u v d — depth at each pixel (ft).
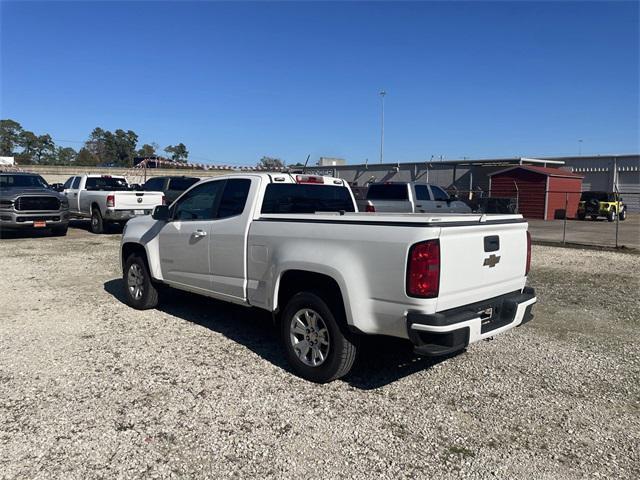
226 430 12.55
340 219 14.44
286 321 16.03
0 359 17.08
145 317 22.27
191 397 14.30
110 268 34.27
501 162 122.01
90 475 10.64
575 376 16.25
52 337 19.44
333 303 14.79
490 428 12.87
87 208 57.52
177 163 136.36
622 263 40.55
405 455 11.59
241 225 17.66
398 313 13.14
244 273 17.65
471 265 13.85
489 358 17.71
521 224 15.84
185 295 26.37
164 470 10.87
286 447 11.83
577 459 11.55
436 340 13.08
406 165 141.90
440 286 12.91
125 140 340.59
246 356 17.54
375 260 13.50
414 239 12.82
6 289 27.73
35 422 12.80
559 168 129.29
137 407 13.66
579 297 27.61
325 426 12.82
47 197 50.57
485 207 77.71
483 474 10.93
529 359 17.69
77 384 15.08
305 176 19.26
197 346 18.52
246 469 10.96
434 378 15.88
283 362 17.04
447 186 132.36
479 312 14.20
